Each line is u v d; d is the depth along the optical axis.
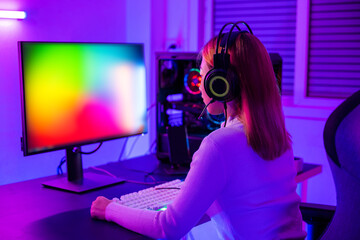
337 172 1.11
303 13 2.53
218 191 1.14
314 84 2.57
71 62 1.63
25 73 1.49
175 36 2.81
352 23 2.44
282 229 1.19
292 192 1.24
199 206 1.13
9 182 1.95
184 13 2.78
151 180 1.81
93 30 2.26
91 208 1.38
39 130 1.54
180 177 1.87
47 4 2.03
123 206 1.32
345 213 1.12
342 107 1.11
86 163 2.27
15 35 1.92
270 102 1.17
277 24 2.66
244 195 1.16
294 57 2.62
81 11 2.19
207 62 1.29
